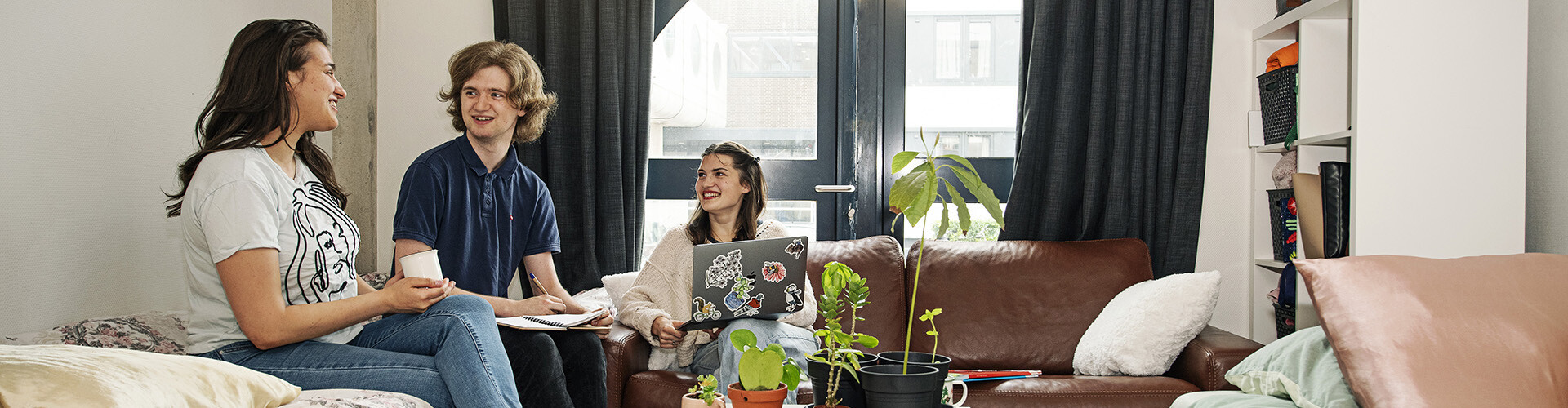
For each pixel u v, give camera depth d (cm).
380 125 292
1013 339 238
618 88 272
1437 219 204
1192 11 258
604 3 270
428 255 168
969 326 241
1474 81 203
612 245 270
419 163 209
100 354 116
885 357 127
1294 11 244
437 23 290
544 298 208
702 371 214
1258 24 274
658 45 299
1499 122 203
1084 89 266
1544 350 139
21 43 178
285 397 135
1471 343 141
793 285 189
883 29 291
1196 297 206
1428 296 148
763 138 298
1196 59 257
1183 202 260
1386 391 140
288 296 158
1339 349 150
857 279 123
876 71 290
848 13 293
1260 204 271
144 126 211
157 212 217
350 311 155
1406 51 204
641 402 200
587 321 202
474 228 214
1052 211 266
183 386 117
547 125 271
